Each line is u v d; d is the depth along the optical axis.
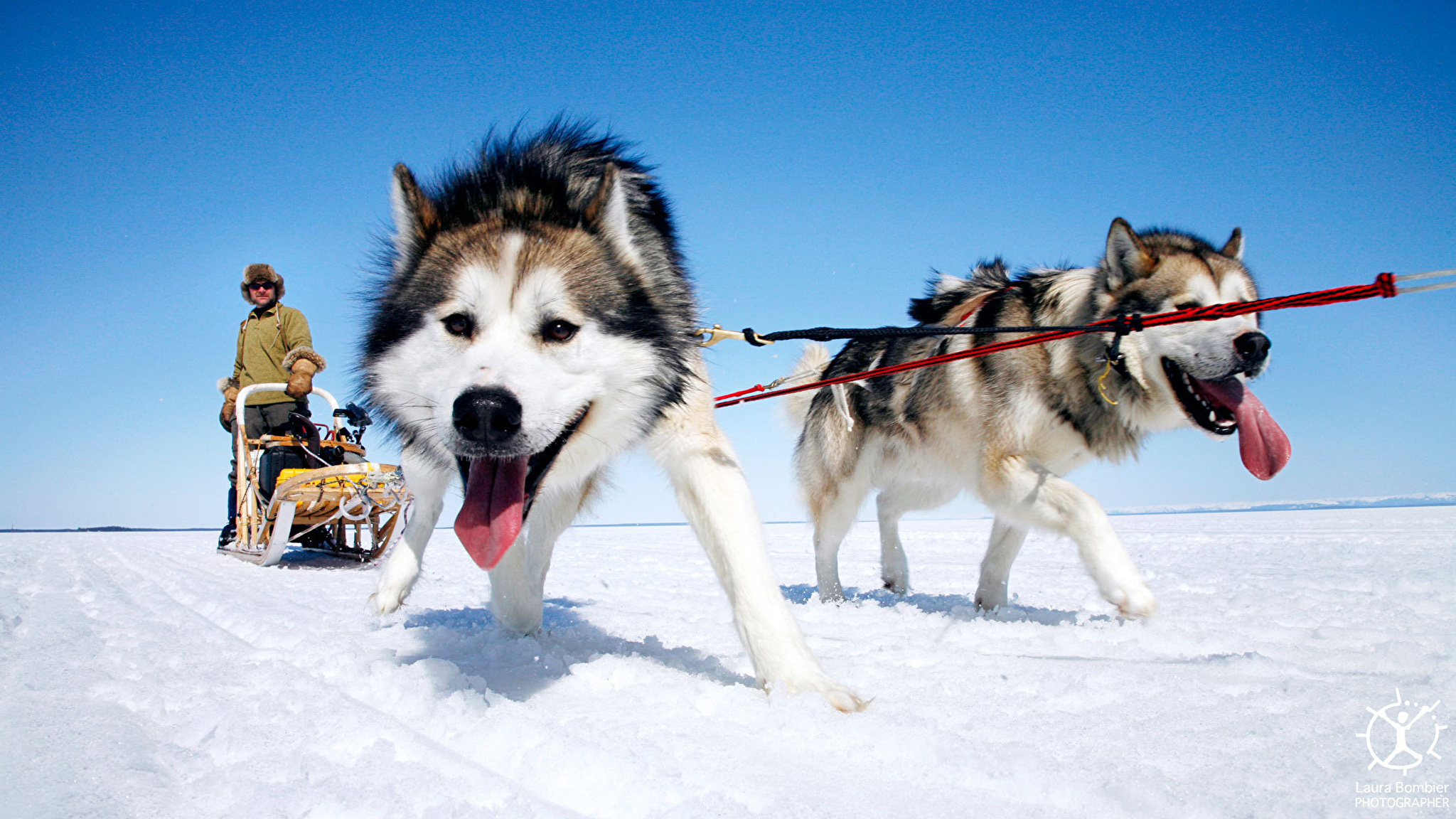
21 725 1.51
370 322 2.27
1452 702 1.71
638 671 2.04
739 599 1.97
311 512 6.08
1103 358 3.13
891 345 4.04
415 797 1.19
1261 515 16.55
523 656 2.35
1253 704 1.73
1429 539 7.14
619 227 2.15
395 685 1.80
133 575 4.91
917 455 3.82
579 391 1.92
